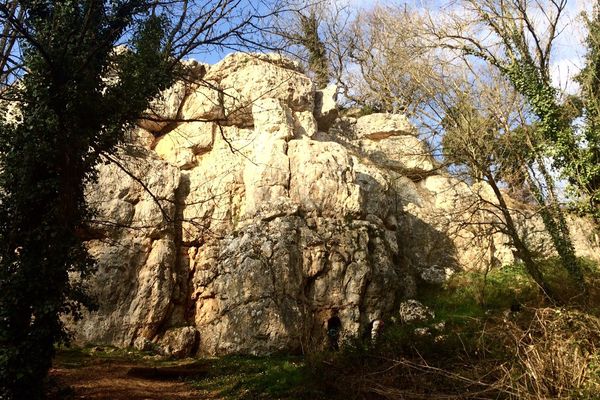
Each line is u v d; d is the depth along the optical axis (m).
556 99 15.45
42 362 8.35
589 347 7.86
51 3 10.06
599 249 18.94
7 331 8.04
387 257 19.97
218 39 9.91
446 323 15.70
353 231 19.27
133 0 10.23
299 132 22.66
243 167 20.80
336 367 9.68
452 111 16.44
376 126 26.80
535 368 7.34
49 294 8.62
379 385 8.42
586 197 14.17
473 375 8.14
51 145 9.02
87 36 9.80
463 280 21.22
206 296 17.95
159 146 21.83
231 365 13.78
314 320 17.39
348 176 20.53
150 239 17.95
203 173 20.58
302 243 18.16
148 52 10.15
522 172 16.25
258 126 21.44
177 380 12.38
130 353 15.48
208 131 21.67
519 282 19.56
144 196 18.50
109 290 16.58
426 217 23.89
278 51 10.49
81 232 17.16
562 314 8.41
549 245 21.64
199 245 19.03
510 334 8.47
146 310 16.78
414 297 20.80
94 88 9.86
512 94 15.96
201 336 17.14
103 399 9.69
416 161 25.34
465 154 15.93
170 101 21.64
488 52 16.39
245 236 18.11
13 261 8.56
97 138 9.80
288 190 19.83
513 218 21.47
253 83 22.41
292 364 13.24
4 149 9.23
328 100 25.52
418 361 9.21
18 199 8.83
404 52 17.97
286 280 17.02
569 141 14.59
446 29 16.72
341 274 18.20
